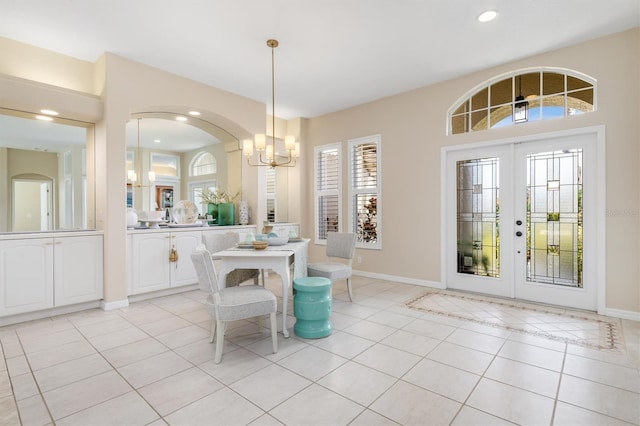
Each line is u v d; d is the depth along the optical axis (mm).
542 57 3666
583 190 3486
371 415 1765
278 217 6266
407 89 4734
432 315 3393
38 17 2891
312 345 2676
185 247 4367
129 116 3723
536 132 3715
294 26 3084
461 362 2361
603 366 2281
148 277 4008
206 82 4387
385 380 2119
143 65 3832
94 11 2814
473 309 3576
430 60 3811
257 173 5262
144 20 2959
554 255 3689
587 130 3395
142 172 4914
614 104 3250
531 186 3830
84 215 3811
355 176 5523
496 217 4090
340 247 4047
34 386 2064
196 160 5352
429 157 4590
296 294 2953
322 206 6094
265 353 2531
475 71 4133
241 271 3650
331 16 2928
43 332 2963
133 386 2062
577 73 3463
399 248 4930
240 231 5031
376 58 3748
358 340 2771
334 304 3791
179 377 2170
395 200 4961
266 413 1785
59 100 3344
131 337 2852
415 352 2529
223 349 2611
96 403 1883
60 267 3389
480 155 4203
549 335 2836
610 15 2934
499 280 4070
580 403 1857
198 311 3588
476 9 2840
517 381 2098
